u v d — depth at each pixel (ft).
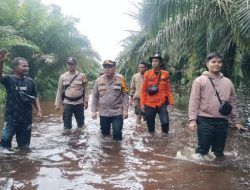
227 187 15.14
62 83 28.27
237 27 27.84
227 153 20.35
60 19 62.18
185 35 34.55
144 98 26.78
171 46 38.14
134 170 17.38
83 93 28.78
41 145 22.29
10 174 16.57
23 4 59.31
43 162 18.58
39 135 25.61
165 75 26.45
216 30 32.68
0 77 19.66
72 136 25.39
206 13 31.07
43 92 62.95
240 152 20.66
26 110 20.67
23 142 21.09
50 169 17.40
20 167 17.63
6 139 20.34
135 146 22.45
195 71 45.39
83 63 64.08
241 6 26.55
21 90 20.35
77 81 28.27
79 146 22.33
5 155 19.62
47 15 64.75
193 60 41.37
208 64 18.56
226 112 18.17
